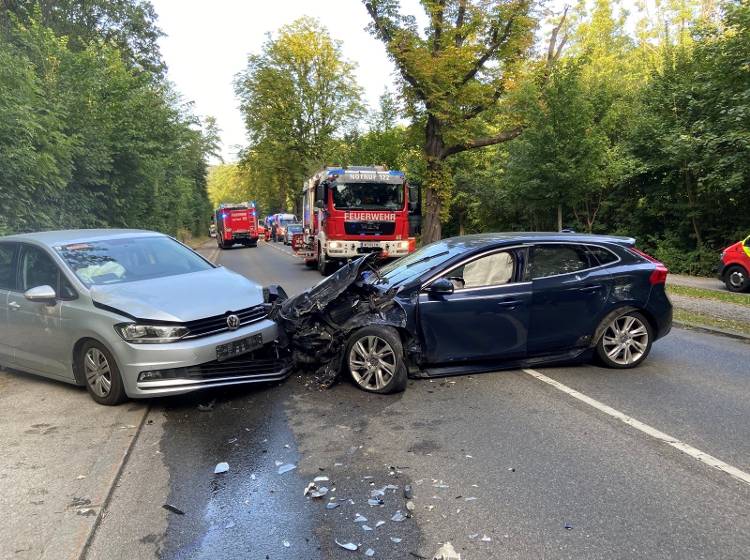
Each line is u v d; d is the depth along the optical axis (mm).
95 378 5098
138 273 5777
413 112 20734
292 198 52281
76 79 15484
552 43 20781
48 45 14984
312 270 19219
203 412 4945
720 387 5445
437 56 19266
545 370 6051
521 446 4137
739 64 14008
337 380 5723
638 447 4090
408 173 26875
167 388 4766
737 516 3154
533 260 5770
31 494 3492
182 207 39281
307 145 44438
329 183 15445
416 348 5434
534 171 18062
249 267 21141
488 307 5531
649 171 17547
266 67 42844
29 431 4508
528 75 19969
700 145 14703
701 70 16047
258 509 3322
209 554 2885
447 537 2998
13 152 9688
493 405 4996
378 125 31109
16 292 5719
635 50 42594
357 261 5684
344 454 4062
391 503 3367
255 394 5391
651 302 5992
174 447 4223
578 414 4758
